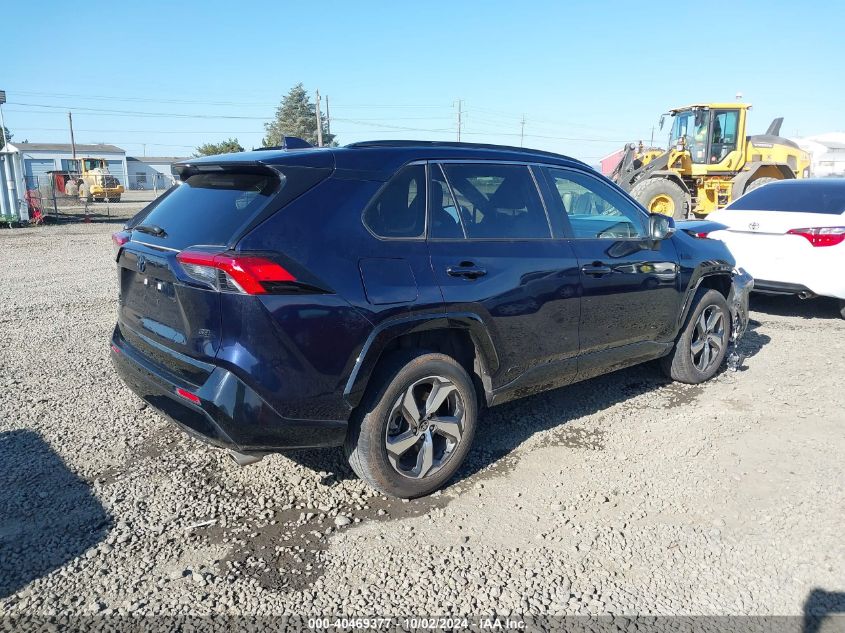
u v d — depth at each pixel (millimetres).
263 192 3148
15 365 5668
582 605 2707
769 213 7477
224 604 2691
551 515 3383
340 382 3121
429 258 3432
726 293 5594
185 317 3061
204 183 3547
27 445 4082
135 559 2977
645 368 5758
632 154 18531
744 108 16797
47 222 23859
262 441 3031
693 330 5180
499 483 3719
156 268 3221
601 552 3064
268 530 3229
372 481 3387
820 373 5578
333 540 3152
